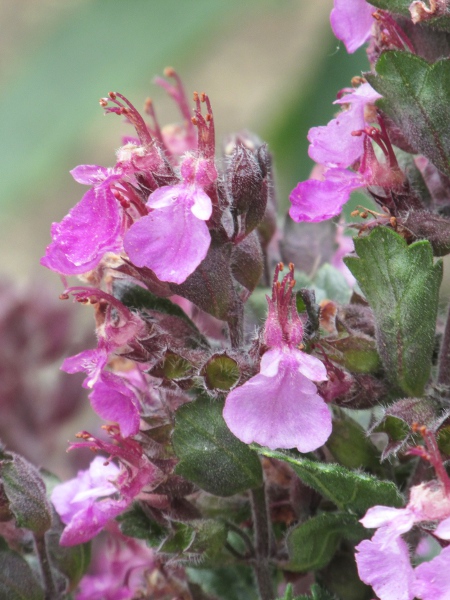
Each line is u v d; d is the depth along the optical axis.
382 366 0.14
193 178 0.13
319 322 0.14
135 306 0.14
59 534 0.15
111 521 0.16
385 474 0.14
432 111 0.13
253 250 0.13
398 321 0.13
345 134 0.14
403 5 0.13
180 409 0.13
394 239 0.13
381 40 0.14
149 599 0.15
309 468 0.13
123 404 0.13
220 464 0.13
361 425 0.15
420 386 0.14
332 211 0.13
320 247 0.16
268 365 0.13
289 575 0.15
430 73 0.13
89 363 0.13
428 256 0.13
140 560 0.16
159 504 0.14
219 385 0.13
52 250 0.13
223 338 0.15
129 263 0.13
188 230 0.13
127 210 0.13
